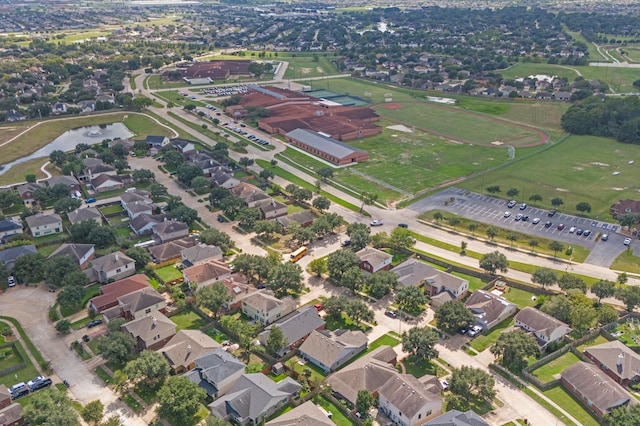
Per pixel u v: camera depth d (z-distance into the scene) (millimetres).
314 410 111062
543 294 160875
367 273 168875
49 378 123875
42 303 154500
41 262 164750
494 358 133000
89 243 183750
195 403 111688
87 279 160125
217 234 182125
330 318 149250
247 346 132250
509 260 181125
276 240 193375
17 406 111750
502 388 122500
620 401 112625
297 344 136250
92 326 143250
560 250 181000
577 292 152125
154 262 175750
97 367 128500
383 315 151000
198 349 128750
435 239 196750
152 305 146750
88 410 108438
